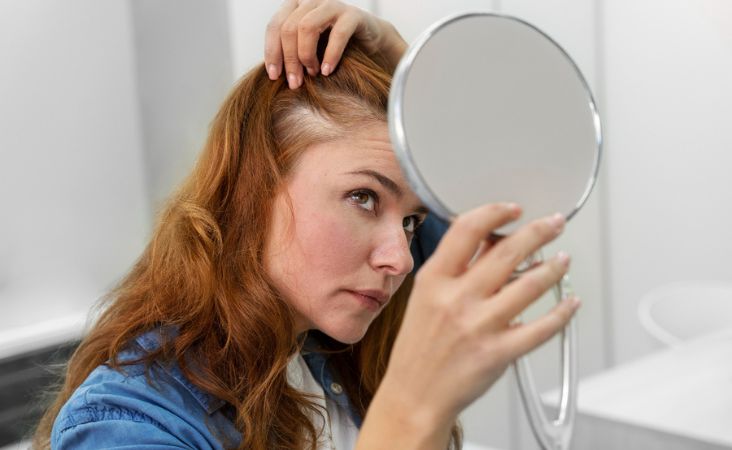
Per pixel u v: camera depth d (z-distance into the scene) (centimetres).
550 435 39
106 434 65
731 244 252
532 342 38
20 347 249
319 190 70
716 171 252
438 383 40
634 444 149
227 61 269
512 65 39
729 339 187
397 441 42
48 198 290
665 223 265
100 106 301
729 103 246
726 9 242
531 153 39
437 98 38
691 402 154
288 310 75
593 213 276
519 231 39
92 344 78
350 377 90
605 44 271
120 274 310
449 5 249
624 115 271
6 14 278
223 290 73
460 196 38
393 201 70
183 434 68
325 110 71
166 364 72
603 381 171
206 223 77
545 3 259
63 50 291
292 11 77
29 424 246
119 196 308
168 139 300
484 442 275
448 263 39
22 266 284
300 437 77
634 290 275
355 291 71
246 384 73
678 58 255
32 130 285
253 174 73
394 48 83
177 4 282
